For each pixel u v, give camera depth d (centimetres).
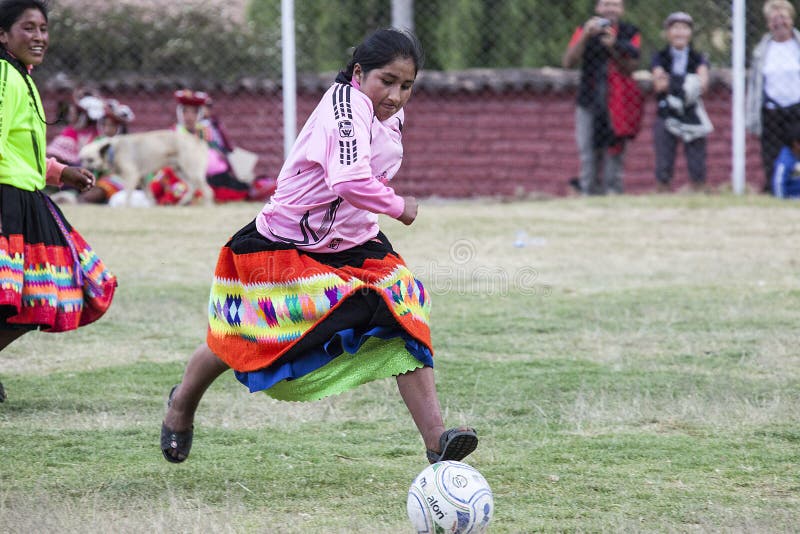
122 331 2014
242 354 1112
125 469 1262
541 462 1291
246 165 4069
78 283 1443
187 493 1187
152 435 1399
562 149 4647
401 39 1078
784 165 3675
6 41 1434
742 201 3622
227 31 4812
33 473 1245
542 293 2366
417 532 1020
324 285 1071
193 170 3800
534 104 4641
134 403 1548
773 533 1047
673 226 3247
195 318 2130
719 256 2794
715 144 4431
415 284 1109
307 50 5066
